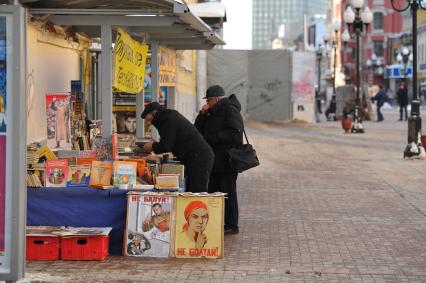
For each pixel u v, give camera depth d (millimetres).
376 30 140625
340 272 11273
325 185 21469
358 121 45625
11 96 9375
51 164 12430
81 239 11766
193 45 20203
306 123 57781
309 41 157750
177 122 13453
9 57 9320
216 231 12070
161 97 22922
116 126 21469
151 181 12906
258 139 40000
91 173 12453
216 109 14125
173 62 21594
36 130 16125
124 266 11477
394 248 13031
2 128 9398
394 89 135625
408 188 20906
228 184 14172
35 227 12156
